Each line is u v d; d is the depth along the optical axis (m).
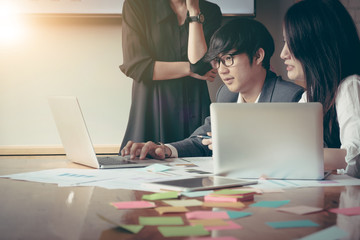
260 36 2.85
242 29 2.85
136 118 2.96
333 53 1.98
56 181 1.18
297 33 2.07
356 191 1.03
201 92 2.97
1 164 1.62
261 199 0.93
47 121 2.94
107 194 0.98
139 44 2.93
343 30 2.00
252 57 2.81
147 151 1.75
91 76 2.94
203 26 2.93
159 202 0.89
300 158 1.20
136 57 2.93
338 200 0.92
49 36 2.92
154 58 2.94
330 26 2.00
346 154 1.52
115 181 1.17
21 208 0.83
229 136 1.22
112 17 2.90
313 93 2.04
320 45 2.01
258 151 1.21
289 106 1.20
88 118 2.96
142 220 0.72
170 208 0.80
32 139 2.94
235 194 0.91
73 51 2.93
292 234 0.64
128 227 0.66
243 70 2.81
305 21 2.04
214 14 2.95
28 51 2.91
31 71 2.92
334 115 1.98
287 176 1.21
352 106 1.75
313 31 2.02
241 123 1.22
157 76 2.95
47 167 1.53
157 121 2.96
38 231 0.66
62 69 2.93
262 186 1.10
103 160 1.65
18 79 2.92
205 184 1.06
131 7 2.91
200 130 2.62
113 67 2.95
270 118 1.20
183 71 2.95
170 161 1.70
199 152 2.06
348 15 2.03
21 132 2.93
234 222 0.72
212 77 2.96
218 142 1.23
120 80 2.95
